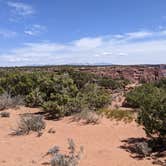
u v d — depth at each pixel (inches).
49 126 619.5
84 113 674.2
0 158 415.5
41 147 466.0
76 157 407.8
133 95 884.6
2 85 1130.7
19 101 932.0
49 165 378.3
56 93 843.4
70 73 1472.7
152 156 410.6
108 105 855.7
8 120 696.4
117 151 436.5
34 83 1061.1
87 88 1065.5
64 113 721.0
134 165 377.7
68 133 558.3
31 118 593.9
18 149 458.9
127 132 550.9
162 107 439.8
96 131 567.2
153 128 451.5
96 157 410.0
